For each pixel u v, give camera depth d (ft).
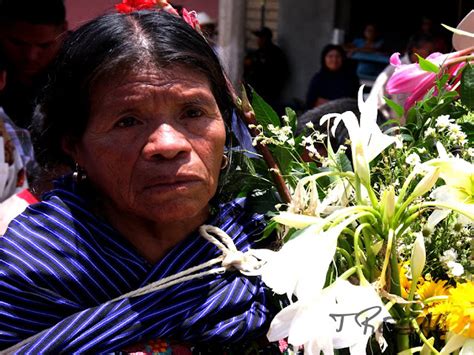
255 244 4.09
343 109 7.10
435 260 3.91
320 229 3.41
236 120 4.25
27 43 7.79
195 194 3.65
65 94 3.79
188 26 3.81
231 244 3.91
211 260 3.85
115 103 3.61
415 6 19.62
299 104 16.89
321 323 3.25
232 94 4.14
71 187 3.96
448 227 3.89
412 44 12.49
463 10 19.01
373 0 19.98
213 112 3.75
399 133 4.39
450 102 4.43
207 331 3.73
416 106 4.48
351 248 3.77
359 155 3.65
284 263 3.31
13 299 3.63
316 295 3.27
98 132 3.67
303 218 3.52
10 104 7.61
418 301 3.52
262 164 4.33
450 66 4.57
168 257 3.82
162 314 3.67
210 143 3.71
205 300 3.77
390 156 4.10
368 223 3.55
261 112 4.39
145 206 3.62
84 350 3.55
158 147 3.56
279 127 4.40
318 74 15.60
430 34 12.76
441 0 19.40
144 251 3.84
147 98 3.59
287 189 4.17
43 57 7.86
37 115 4.03
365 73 18.56
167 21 3.76
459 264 3.67
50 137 3.97
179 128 3.65
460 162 3.68
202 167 3.67
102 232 3.79
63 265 3.69
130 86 3.60
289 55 20.03
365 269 3.60
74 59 3.73
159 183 3.59
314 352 3.25
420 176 3.96
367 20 20.12
